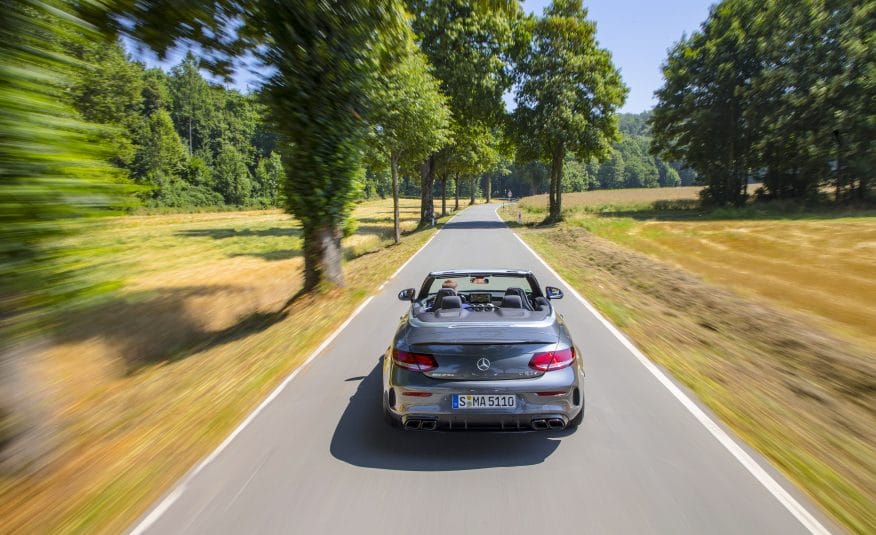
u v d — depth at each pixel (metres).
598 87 35.88
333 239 11.20
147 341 9.11
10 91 2.92
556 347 3.74
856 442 3.87
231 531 2.88
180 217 71.19
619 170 182.62
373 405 4.85
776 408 4.57
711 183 49.06
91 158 3.29
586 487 3.29
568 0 37.19
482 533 2.82
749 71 45.28
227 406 4.96
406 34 9.95
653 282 12.09
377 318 8.82
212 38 6.31
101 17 4.00
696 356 6.24
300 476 3.50
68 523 3.03
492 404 3.64
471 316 4.09
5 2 3.02
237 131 109.69
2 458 3.58
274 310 11.30
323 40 9.34
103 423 4.65
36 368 3.82
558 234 28.42
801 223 29.58
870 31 37.47
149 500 3.25
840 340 6.86
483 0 9.98
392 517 2.99
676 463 3.57
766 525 2.82
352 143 11.13
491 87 34.53
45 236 3.09
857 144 36.12
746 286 12.29
